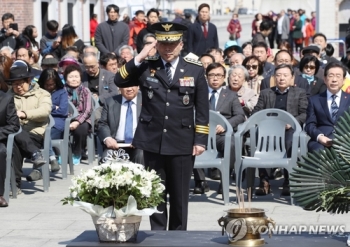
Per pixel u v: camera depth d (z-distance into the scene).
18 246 12.97
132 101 16.39
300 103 18.06
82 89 21.31
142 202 9.61
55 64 23.61
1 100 16.77
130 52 26.22
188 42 30.56
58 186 18.45
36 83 18.69
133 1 35.66
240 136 16.36
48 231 14.05
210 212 15.59
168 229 12.28
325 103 16.30
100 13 55.88
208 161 16.39
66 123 19.50
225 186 16.30
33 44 30.36
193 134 11.88
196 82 11.74
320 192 9.53
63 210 15.86
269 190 17.48
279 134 17.02
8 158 16.59
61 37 29.94
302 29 64.56
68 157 20.03
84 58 22.94
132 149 15.95
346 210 9.56
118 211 9.42
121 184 9.45
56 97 19.70
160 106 11.72
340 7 59.25
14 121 16.83
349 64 27.97
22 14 43.41
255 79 21.52
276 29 63.94
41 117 18.02
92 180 9.56
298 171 9.66
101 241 9.54
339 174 9.52
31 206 16.28
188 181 11.98
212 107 18.27
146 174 9.74
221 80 18.34
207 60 22.16
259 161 16.25
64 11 48.00
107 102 16.45
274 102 18.16
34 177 18.86
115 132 16.34
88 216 15.27
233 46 27.83
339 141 9.62
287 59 22.55
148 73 11.74
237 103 18.30
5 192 16.50
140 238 9.70
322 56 27.83
